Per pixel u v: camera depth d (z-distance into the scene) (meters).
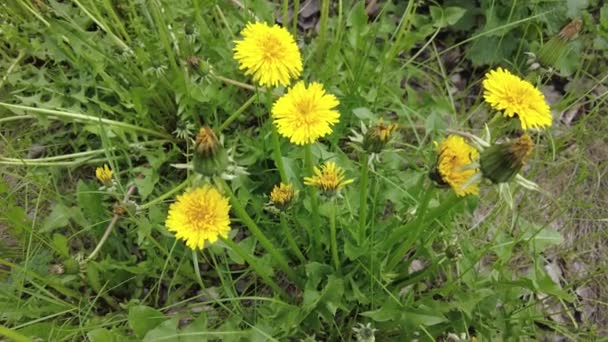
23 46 0.44
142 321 0.32
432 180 0.25
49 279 0.35
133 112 0.43
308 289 0.33
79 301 0.37
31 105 0.44
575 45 0.46
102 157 0.43
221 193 0.25
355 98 0.42
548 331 0.39
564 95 0.47
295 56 0.26
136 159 0.42
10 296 0.34
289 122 0.25
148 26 0.46
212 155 0.23
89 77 0.43
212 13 0.45
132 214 0.34
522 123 0.24
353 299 0.34
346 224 0.33
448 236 0.36
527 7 0.47
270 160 0.41
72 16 0.45
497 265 0.34
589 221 0.43
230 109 0.42
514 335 0.33
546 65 0.32
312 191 0.30
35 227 0.40
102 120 0.39
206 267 0.40
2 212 0.35
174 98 0.43
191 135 0.43
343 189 0.36
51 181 0.42
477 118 0.47
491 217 0.38
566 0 0.46
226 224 0.25
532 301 0.35
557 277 0.41
